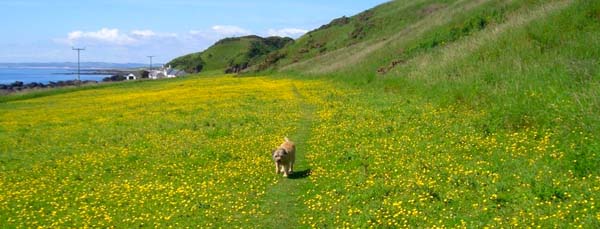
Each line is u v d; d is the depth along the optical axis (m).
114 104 45.53
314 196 13.47
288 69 85.94
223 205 13.23
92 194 14.76
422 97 28.86
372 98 32.56
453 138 17.48
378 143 18.41
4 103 56.44
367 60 56.94
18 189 15.92
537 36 28.05
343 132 21.39
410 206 11.50
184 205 13.25
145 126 28.58
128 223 12.19
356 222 10.91
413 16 90.62
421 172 13.89
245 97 42.16
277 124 25.56
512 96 20.58
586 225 9.24
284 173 15.85
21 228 12.09
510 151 14.92
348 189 13.34
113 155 20.42
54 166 19.33
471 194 11.66
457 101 24.12
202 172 16.72
